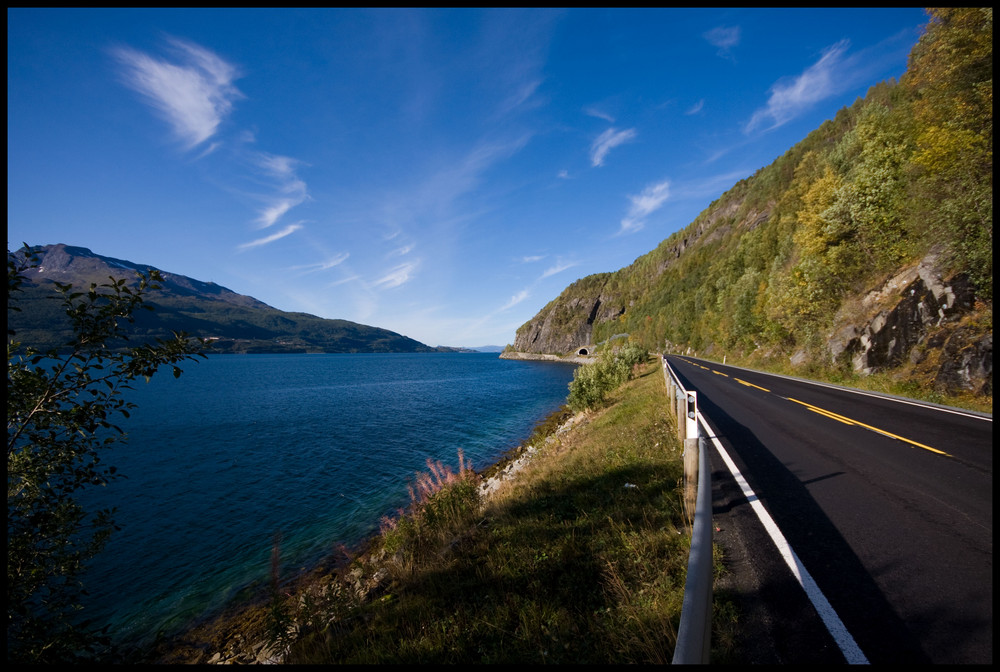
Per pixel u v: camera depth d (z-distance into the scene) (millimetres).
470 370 106688
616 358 31969
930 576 3545
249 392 54125
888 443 7859
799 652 2797
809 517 4848
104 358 3604
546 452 13805
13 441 3396
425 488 7832
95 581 9367
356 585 6289
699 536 3111
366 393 50469
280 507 13742
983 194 12961
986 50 13203
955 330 13508
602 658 3049
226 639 7055
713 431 9672
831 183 25938
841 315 21781
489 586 4406
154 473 18000
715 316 56281
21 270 3178
